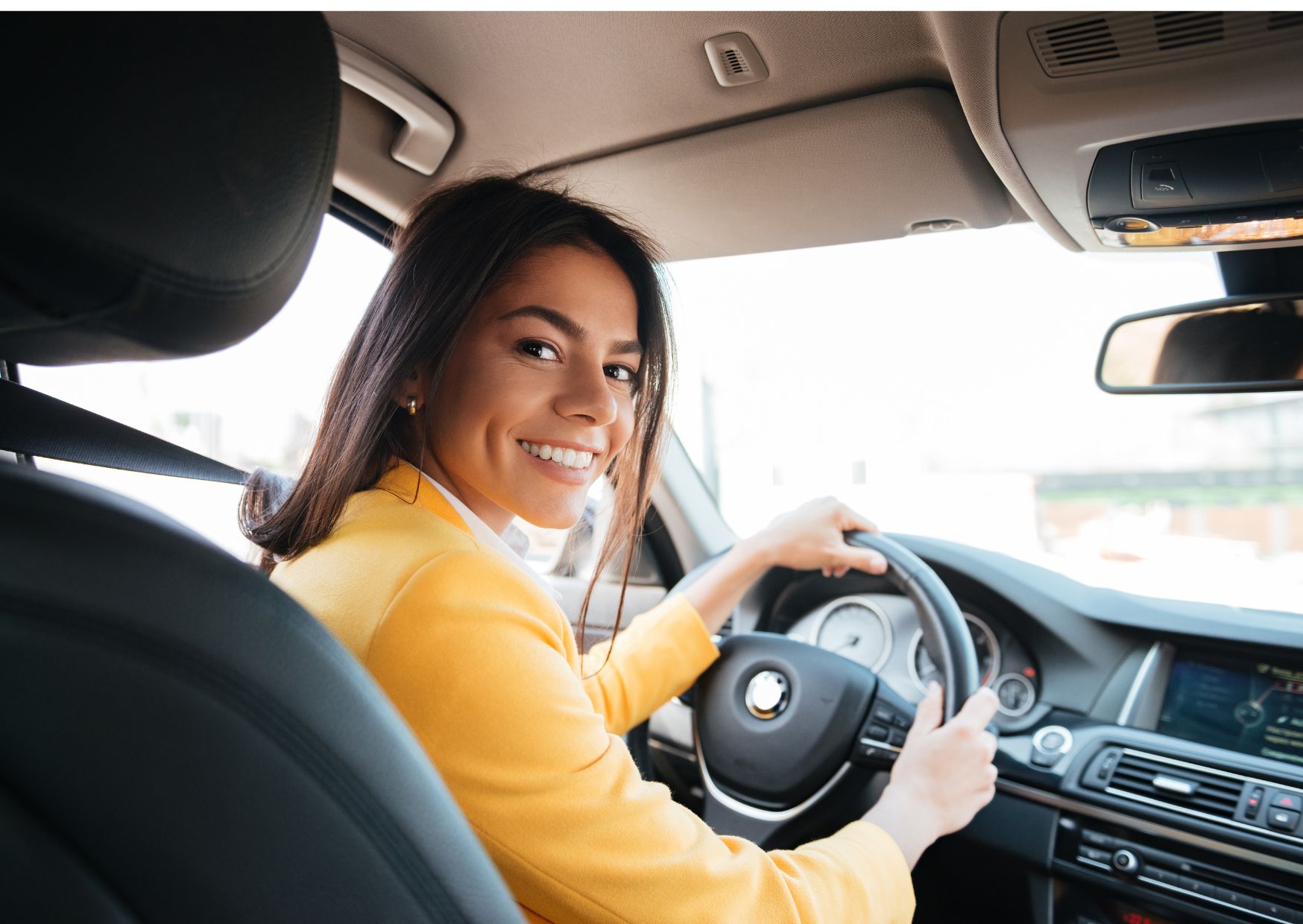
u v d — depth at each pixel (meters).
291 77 0.45
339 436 0.97
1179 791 1.38
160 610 0.44
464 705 0.74
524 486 1.00
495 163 1.57
